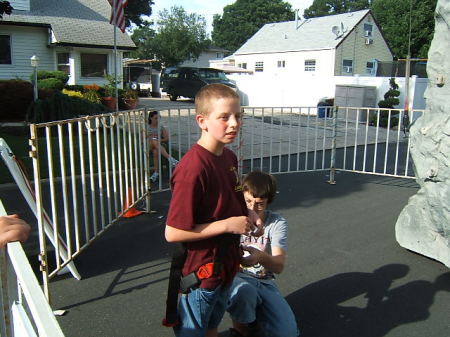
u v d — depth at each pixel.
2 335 1.45
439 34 3.89
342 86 19.33
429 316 3.10
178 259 1.98
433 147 3.71
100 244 4.32
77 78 19.08
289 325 2.62
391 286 3.54
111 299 3.25
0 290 1.40
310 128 14.45
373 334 2.87
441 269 3.87
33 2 19.92
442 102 3.70
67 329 2.86
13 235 1.32
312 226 4.99
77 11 20.58
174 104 22.02
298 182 7.19
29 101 12.91
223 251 1.99
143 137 5.03
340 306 3.21
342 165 9.04
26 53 18.52
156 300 3.25
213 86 1.93
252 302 2.54
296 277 3.68
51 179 3.15
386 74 24.00
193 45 40.31
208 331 2.27
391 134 14.36
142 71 31.27
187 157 1.92
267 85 23.72
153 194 6.14
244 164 8.61
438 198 3.68
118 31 20.31
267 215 2.78
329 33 28.53
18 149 8.66
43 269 3.04
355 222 5.16
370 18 28.91
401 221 4.33
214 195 1.92
